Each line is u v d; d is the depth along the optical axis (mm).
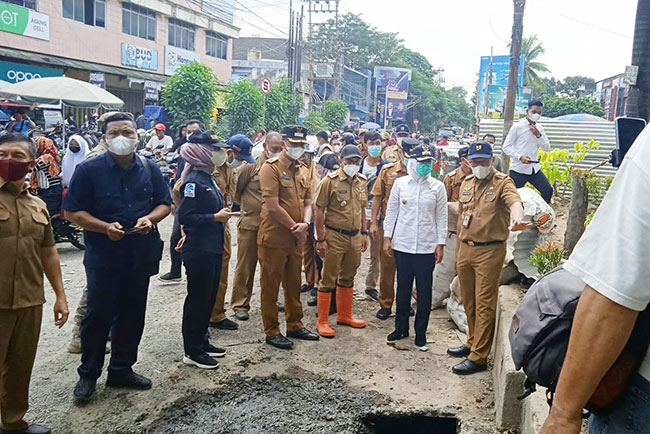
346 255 5637
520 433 3572
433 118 73125
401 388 4383
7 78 17891
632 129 2033
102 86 21375
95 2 21312
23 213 3254
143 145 14117
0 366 3193
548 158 9602
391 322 6059
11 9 17781
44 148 7695
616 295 1279
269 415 3887
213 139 4461
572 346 1365
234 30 30766
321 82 47188
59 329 5207
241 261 5812
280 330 5609
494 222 4617
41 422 3629
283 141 5086
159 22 24844
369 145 7422
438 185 5320
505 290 5398
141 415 3773
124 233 3773
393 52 66500
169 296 6324
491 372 4703
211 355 4789
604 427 1496
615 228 1304
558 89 65000
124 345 4113
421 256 5234
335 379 4492
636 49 5879
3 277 3160
